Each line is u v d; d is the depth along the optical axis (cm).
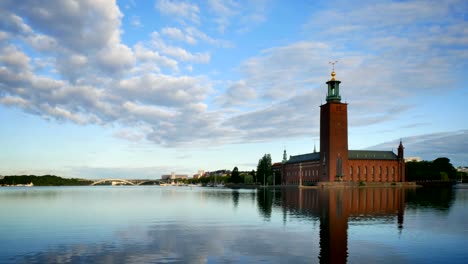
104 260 2342
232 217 4497
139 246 2736
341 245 2744
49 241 2927
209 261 2317
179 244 2798
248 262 2288
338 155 19112
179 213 5059
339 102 19300
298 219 4228
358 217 4391
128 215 4812
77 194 12950
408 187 17938
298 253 2511
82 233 3300
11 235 3203
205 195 11475
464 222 3928
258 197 9456
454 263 2278
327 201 7212
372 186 18575
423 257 2408
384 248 2658
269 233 3256
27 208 5991
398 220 4100
